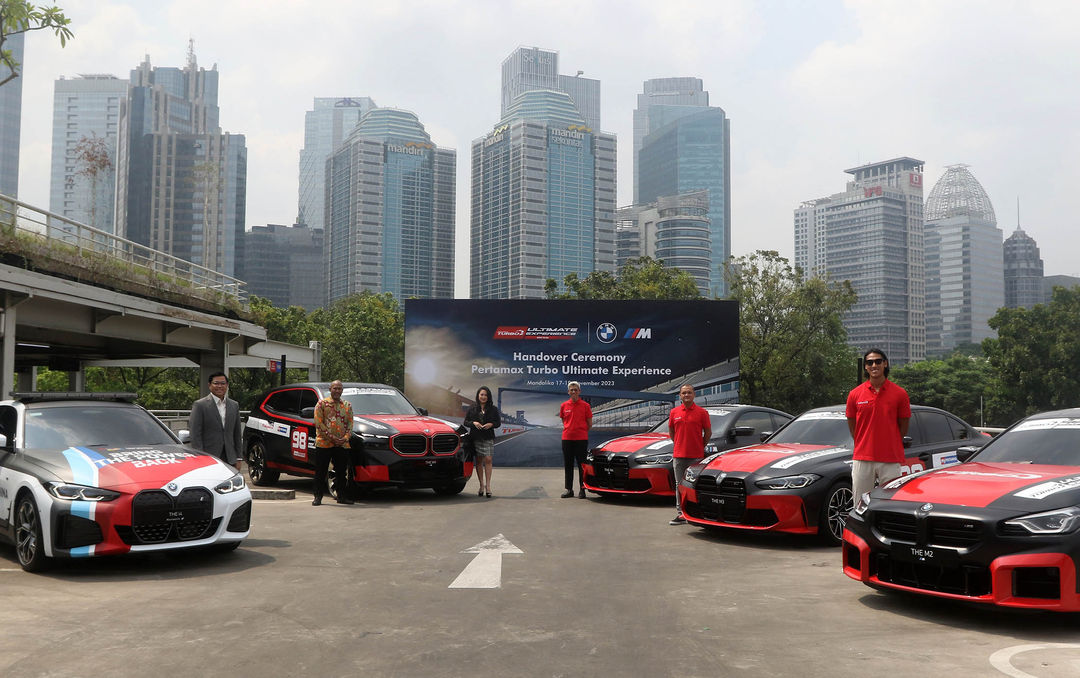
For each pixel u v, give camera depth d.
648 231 188.00
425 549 8.80
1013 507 5.61
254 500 13.54
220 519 7.83
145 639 5.27
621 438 14.06
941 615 5.97
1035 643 5.21
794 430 10.70
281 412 15.34
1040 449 6.86
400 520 11.15
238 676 4.52
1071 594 5.34
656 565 7.99
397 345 67.88
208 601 6.35
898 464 7.69
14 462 7.97
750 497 9.16
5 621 5.74
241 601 6.35
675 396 21.28
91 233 23.36
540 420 21.34
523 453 21.34
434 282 199.75
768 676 4.53
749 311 54.44
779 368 53.56
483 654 4.93
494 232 189.38
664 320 21.45
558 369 21.44
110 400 9.19
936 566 5.80
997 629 5.57
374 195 192.50
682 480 10.80
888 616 5.95
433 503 13.26
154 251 26.62
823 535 9.16
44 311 21.34
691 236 174.75
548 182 184.75
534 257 181.75
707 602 6.38
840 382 54.69
